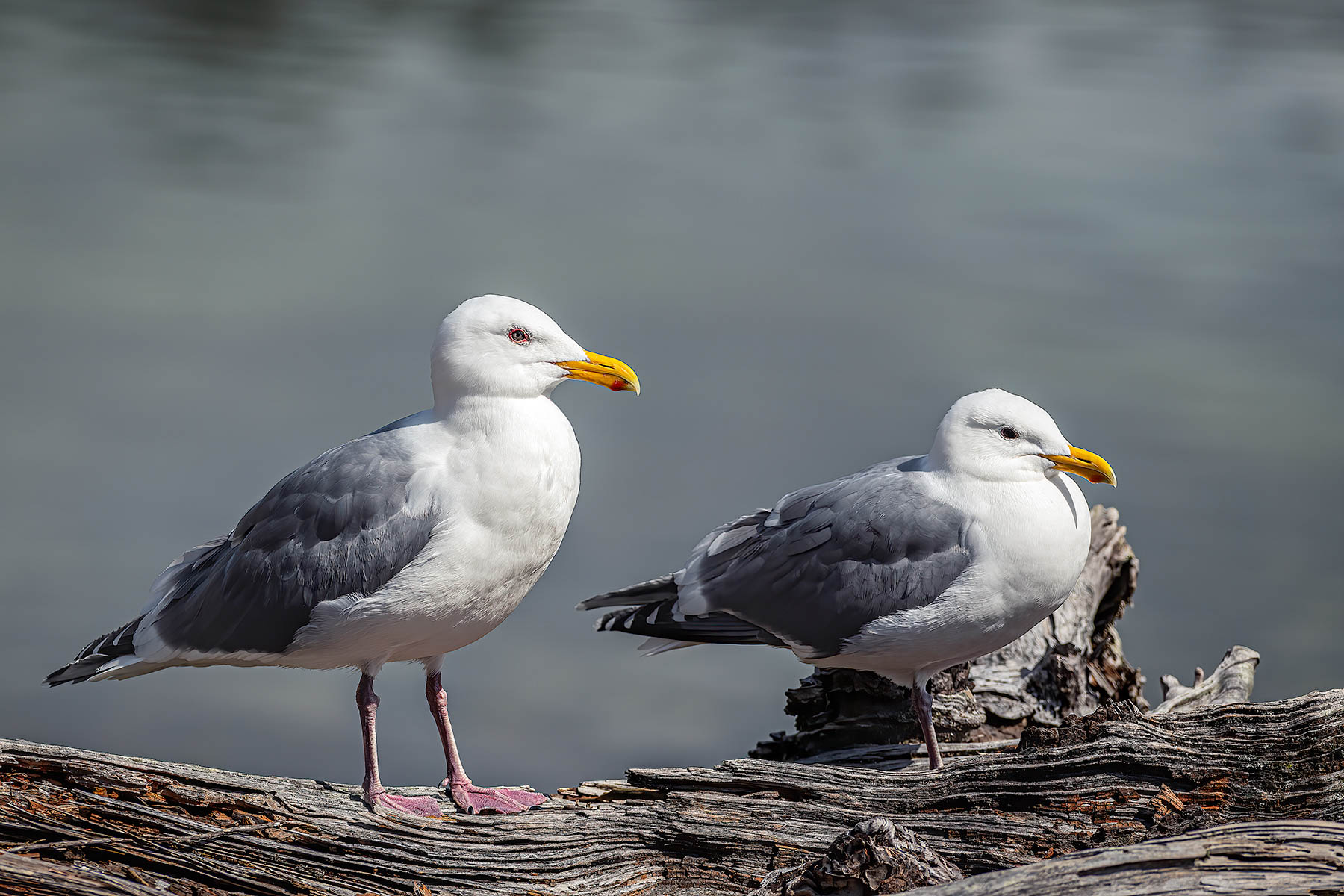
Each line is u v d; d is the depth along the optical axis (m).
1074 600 14.49
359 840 9.23
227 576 10.96
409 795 10.69
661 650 13.37
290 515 10.85
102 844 8.80
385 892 8.98
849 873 8.16
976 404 11.98
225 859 8.94
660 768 10.48
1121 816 9.28
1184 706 13.38
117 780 9.14
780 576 12.31
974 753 12.13
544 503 10.91
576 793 10.34
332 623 10.60
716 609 12.62
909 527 11.85
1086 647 14.21
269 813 9.32
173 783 9.25
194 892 8.67
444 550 10.57
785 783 10.03
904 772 10.05
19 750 9.12
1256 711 9.83
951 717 13.12
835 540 12.11
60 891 7.73
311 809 9.47
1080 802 9.38
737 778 10.13
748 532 12.88
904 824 9.33
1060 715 13.60
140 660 11.32
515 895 9.08
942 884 7.76
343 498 10.70
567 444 11.12
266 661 11.09
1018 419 11.80
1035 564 11.64
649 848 9.52
